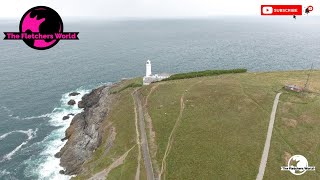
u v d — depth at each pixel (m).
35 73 182.00
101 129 96.31
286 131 78.31
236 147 73.12
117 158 78.06
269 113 85.62
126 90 120.38
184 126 83.69
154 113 94.12
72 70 191.00
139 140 82.56
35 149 97.38
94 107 118.69
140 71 190.00
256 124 81.19
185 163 70.56
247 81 111.12
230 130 79.44
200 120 85.12
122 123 93.88
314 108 87.62
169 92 105.62
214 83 109.19
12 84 158.75
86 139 95.88
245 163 68.50
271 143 74.06
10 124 114.12
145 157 75.62
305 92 97.88
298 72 125.44
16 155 94.12
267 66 195.00
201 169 68.12
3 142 101.62
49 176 83.06
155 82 122.44
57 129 110.38
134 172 71.12
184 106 93.25
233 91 98.75
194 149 74.19
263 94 96.38
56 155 93.00
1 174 85.00
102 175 73.25
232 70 130.62
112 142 86.12
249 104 90.00
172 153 74.62
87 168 78.38
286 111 86.44
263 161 68.81
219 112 87.75
